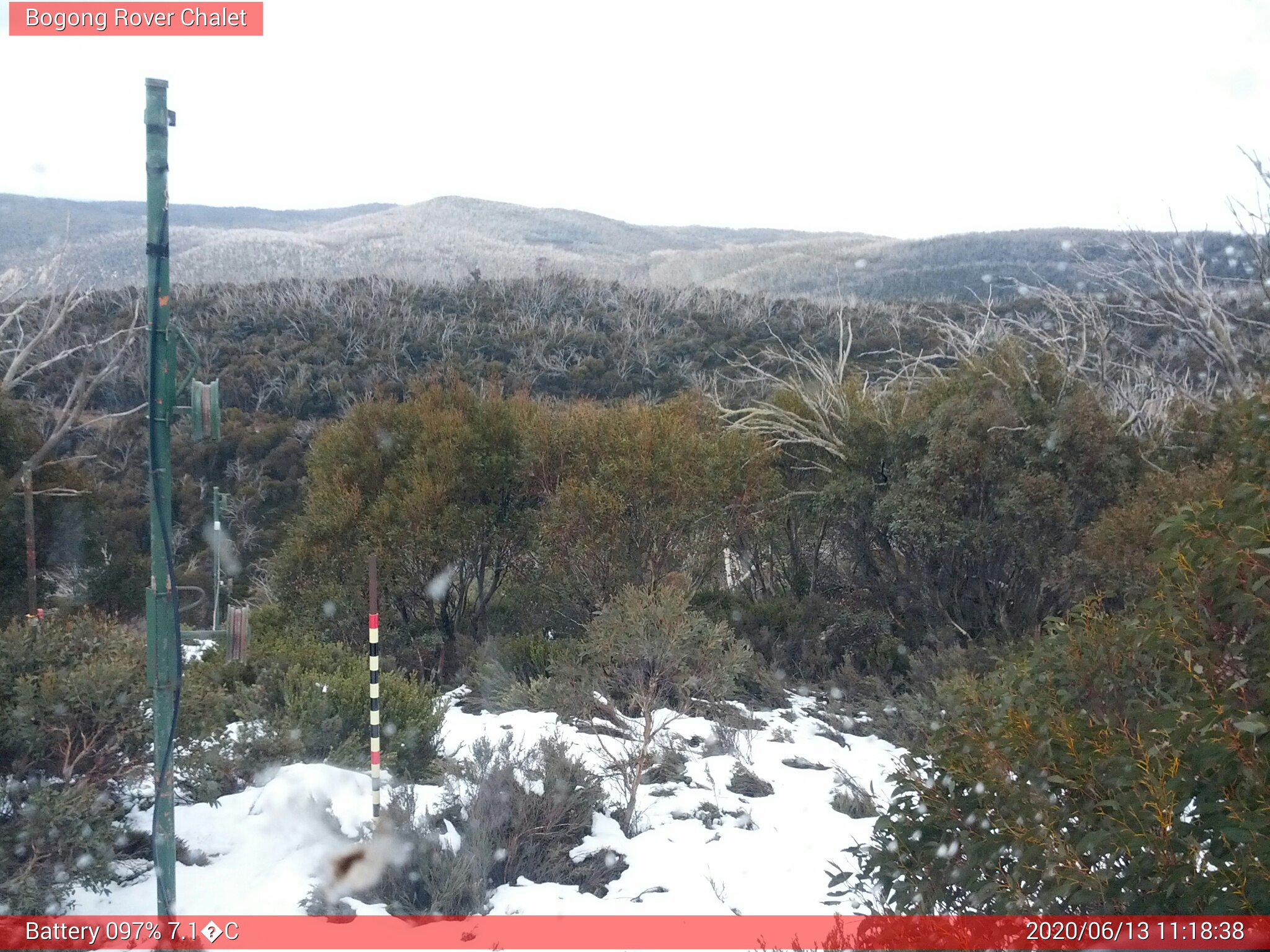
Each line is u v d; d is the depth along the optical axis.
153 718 5.32
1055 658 4.12
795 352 17.61
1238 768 3.00
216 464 31.97
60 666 5.67
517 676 11.66
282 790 6.09
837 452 14.28
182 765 6.01
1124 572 9.57
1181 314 9.78
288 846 5.67
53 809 4.91
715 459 14.20
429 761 7.89
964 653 10.97
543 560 13.93
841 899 5.27
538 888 5.48
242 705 8.63
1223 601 3.42
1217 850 3.10
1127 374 13.62
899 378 15.58
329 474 14.92
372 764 5.77
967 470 12.23
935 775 4.20
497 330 42.62
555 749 6.62
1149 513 9.55
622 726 8.49
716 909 5.10
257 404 35.25
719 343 37.69
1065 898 3.34
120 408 31.72
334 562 13.91
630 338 40.50
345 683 8.34
